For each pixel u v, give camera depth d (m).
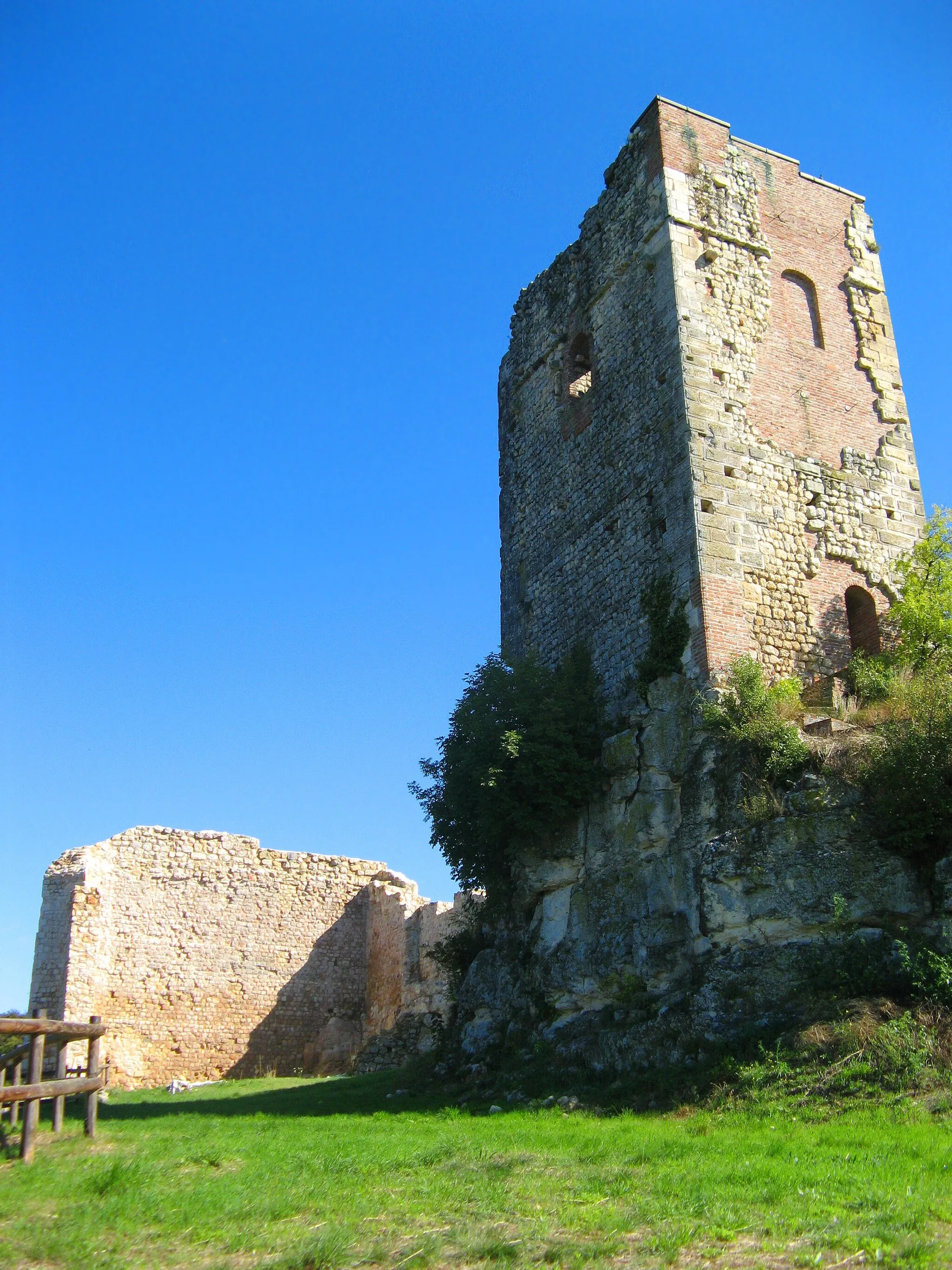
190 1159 13.70
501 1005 23.83
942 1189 10.60
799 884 18.22
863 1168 11.53
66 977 36.78
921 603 23.25
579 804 23.47
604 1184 11.66
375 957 41.44
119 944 38.38
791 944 18.06
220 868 40.88
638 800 22.22
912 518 25.75
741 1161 12.33
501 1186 11.77
